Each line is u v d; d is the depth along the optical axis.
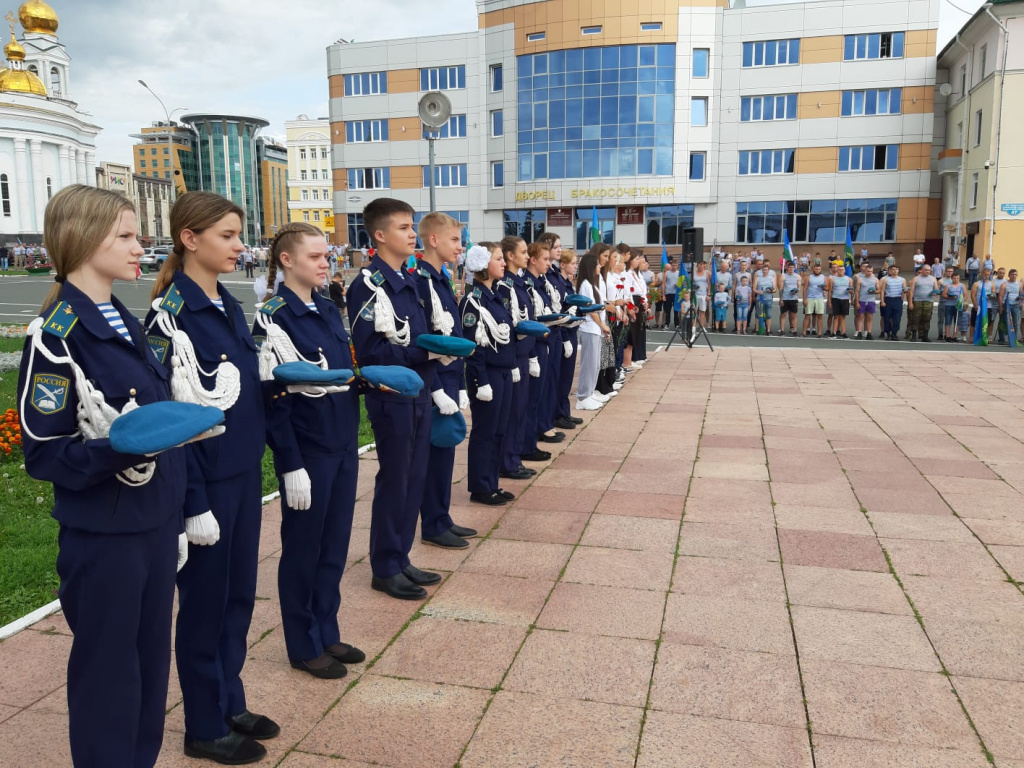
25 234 60.28
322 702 3.30
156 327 2.72
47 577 4.64
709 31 36.03
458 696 3.34
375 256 4.12
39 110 60.59
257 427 2.97
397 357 4.01
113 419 2.26
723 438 8.02
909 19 34.19
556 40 37.19
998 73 27.70
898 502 5.89
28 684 3.46
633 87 36.44
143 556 2.35
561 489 6.27
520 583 4.48
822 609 4.13
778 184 36.56
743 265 23.05
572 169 37.97
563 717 3.18
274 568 4.73
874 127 35.22
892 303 18.77
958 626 3.93
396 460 4.12
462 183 41.19
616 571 4.64
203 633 2.87
